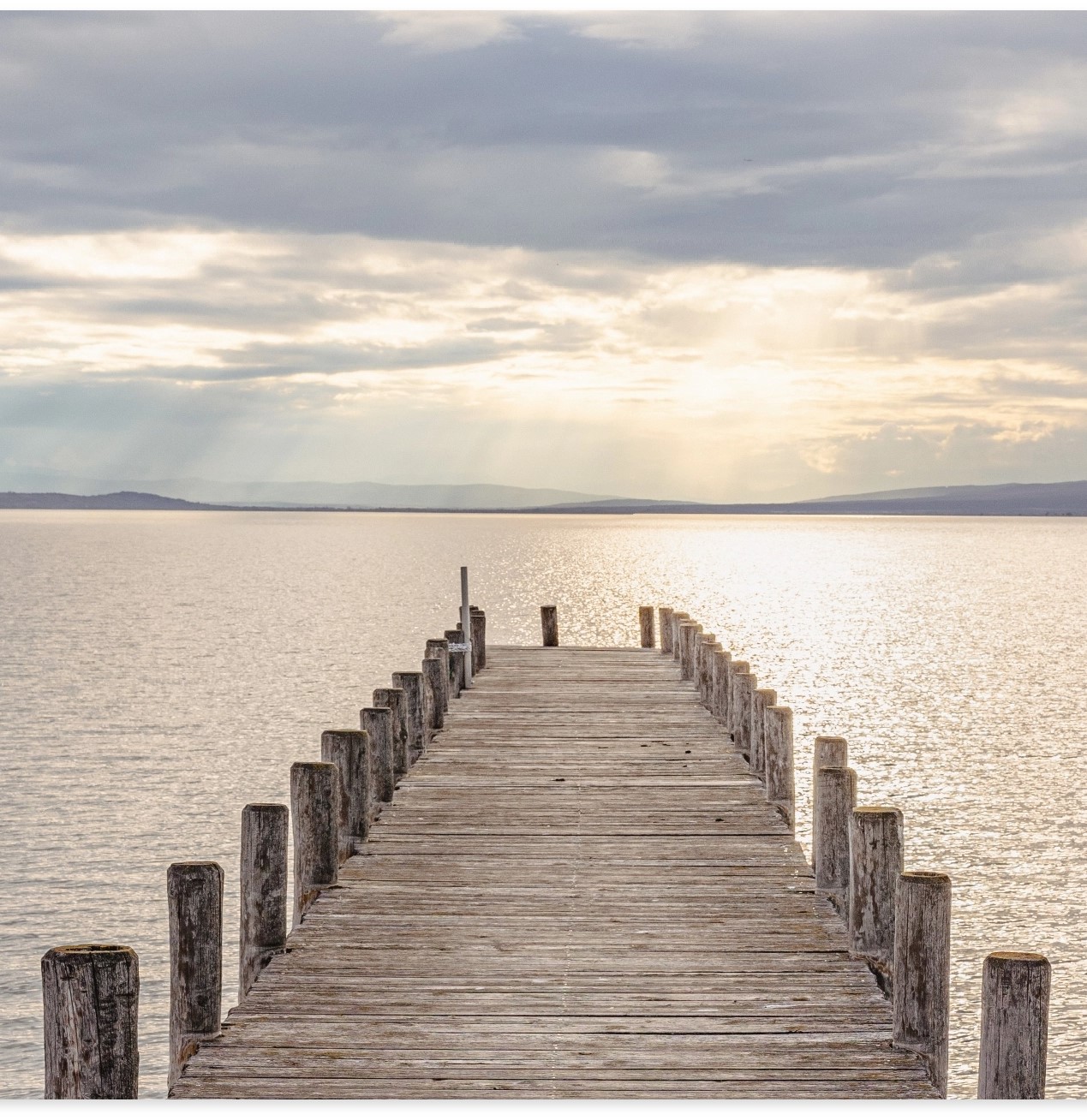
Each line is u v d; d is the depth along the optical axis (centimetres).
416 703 1351
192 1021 630
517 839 1027
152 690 5706
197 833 3469
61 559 16575
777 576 13375
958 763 4253
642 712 1644
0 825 3525
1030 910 2886
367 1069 604
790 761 1123
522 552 19375
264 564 15588
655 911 845
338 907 852
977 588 12000
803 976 729
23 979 2530
